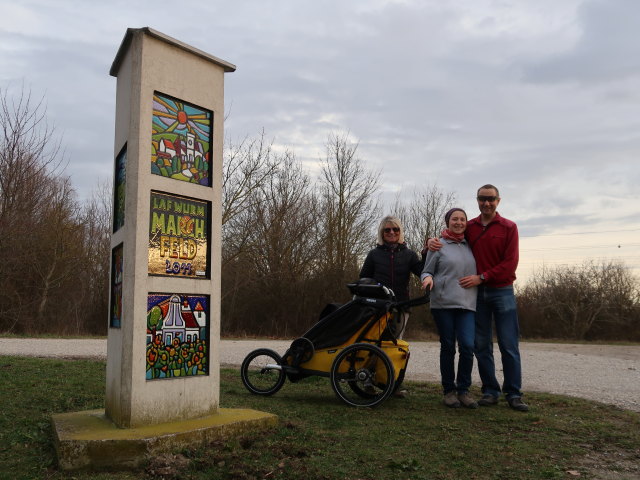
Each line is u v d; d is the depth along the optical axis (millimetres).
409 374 9516
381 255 6680
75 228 26594
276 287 29750
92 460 3768
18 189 23844
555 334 41562
